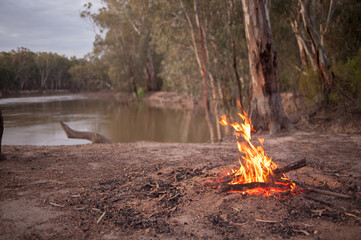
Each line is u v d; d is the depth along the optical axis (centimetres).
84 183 512
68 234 340
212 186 474
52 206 412
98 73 6975
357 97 1229
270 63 1134
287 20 1623
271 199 413
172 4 1831
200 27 1709
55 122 2453
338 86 1259
